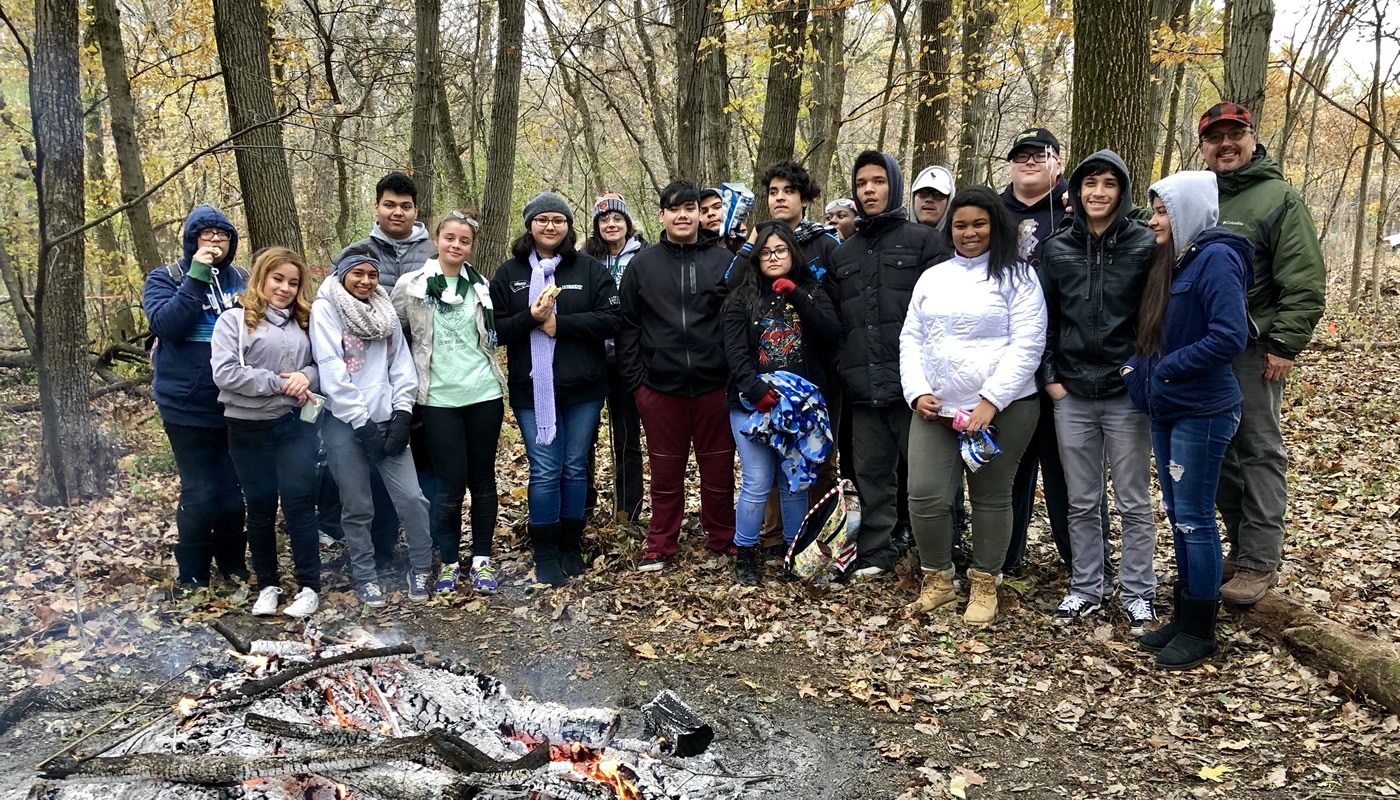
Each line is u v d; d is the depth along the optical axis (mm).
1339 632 3598
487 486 4805
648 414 4867
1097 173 3830
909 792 2998
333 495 5238
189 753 2609
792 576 4797
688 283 4762
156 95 15391
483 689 3174
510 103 11227
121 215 13922
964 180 12445
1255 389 3959
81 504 5977
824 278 4734
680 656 4027
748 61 12867
